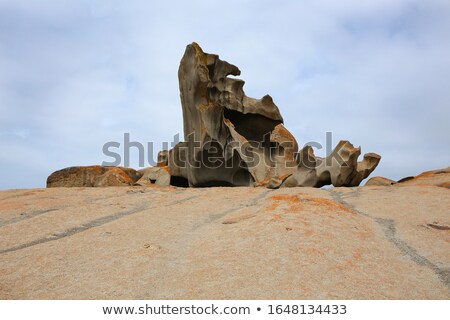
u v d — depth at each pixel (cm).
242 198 1238
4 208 1144
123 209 1133
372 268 695
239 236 821
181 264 719
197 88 1772
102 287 642
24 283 664
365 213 1048
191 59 1808
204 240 829
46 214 1059
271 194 1291
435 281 662
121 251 785
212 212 1077
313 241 776
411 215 1012
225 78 1895
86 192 1414
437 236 868
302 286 620
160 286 641
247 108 1919
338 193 1310
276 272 663
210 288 623
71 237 872
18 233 925
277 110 1961
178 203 1185
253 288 618
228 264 698
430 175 1628
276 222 869
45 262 743
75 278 677
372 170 1706
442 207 1069
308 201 1024
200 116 1767
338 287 621
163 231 911
